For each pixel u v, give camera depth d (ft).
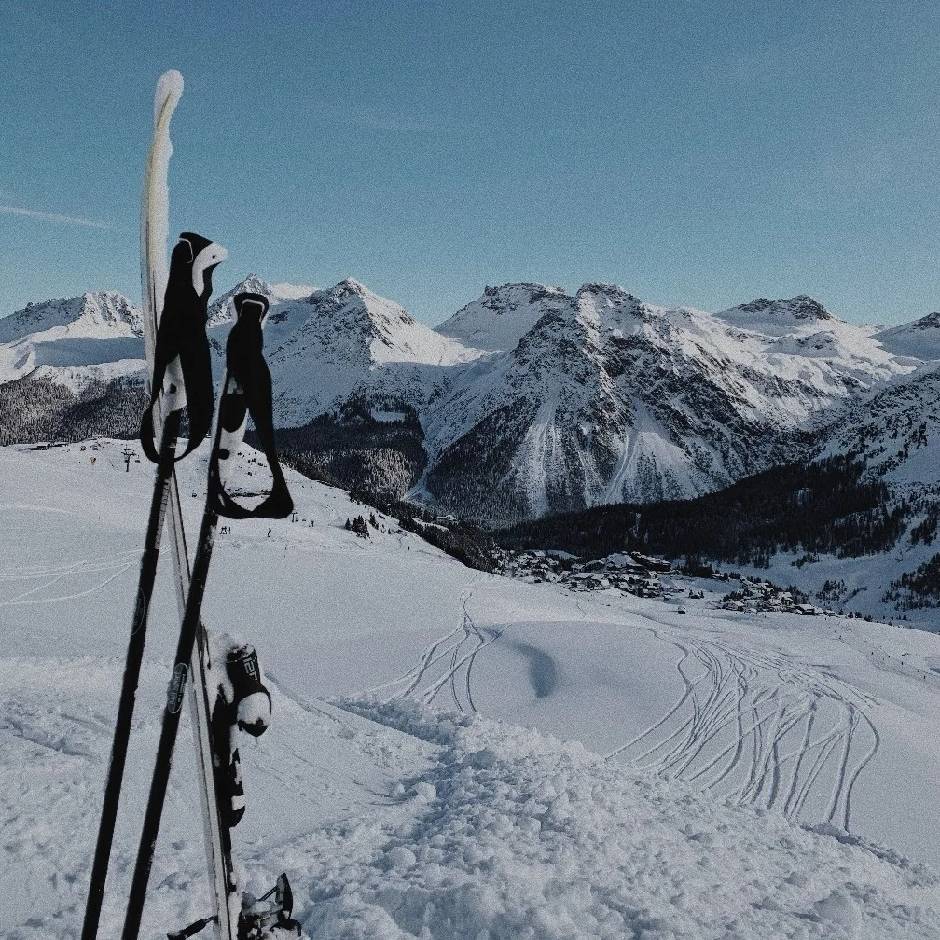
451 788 28.58
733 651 200.23
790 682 170.81
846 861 28.89
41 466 297.12
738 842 27.22
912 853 94.32
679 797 32.01
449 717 45.32
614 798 28.53
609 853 22.71
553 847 22.36
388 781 29.25
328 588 196.03
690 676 162.61
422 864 20.49
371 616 180.45
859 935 21.15
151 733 26.84
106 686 36.29
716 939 18.42
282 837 22.07
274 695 38.86
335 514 384.47
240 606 172.24
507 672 152.97
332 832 22.63
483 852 21.01
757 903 22.00
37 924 14.73
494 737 40.42
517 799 27.09
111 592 142.82
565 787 28.63
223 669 5.52
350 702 49.11
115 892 16.20
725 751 123.85
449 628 181.06
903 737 138.21
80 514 225.56
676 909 19.67
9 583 142.00
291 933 6.09
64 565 157.89
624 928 17.98
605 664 160.76
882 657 243.40
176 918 15.72
